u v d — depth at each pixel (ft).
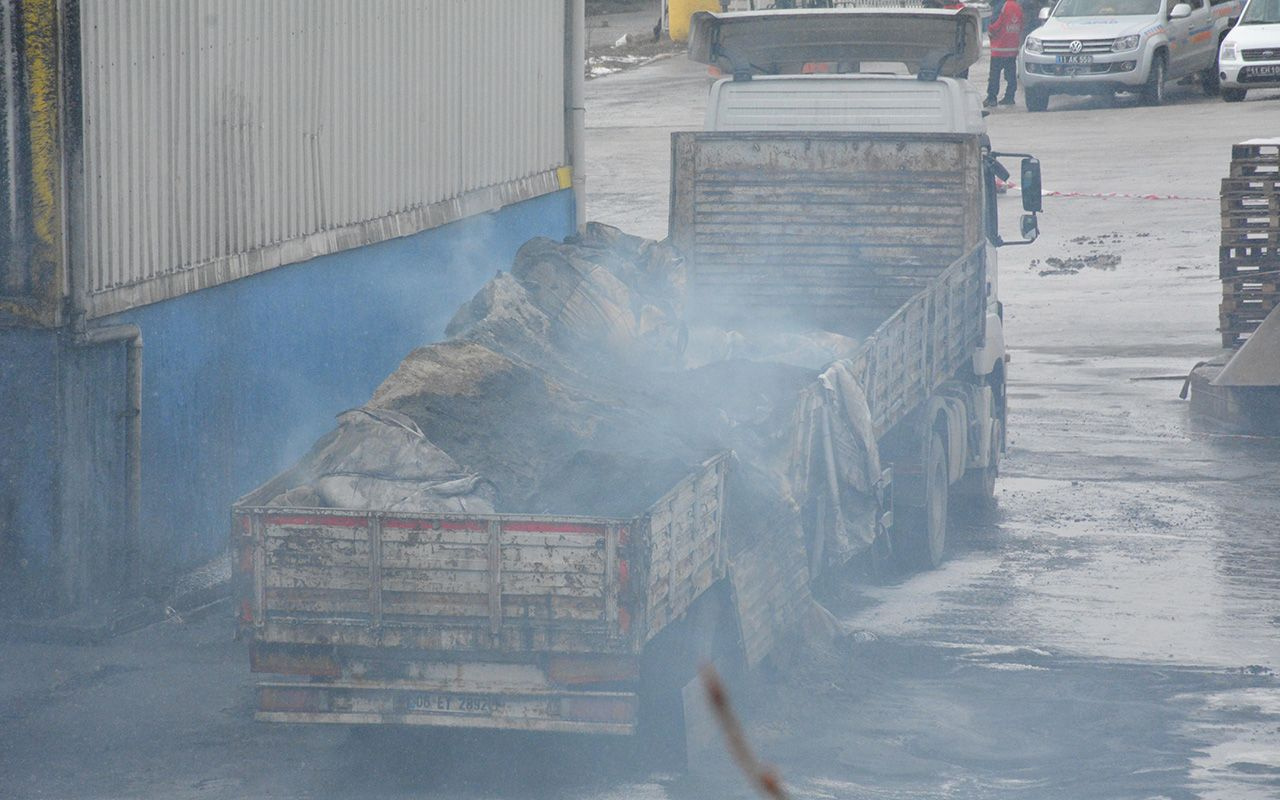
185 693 100.27
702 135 149.59
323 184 139.64
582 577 78.59
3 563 112.06
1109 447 179.52
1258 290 212.84
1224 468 169.89
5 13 106.42
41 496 110.83
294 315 136.26
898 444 130.52
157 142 117.29
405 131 152.76
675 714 85.15
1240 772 86.53
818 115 151.94
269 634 81.51
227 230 126.21
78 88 108.06
